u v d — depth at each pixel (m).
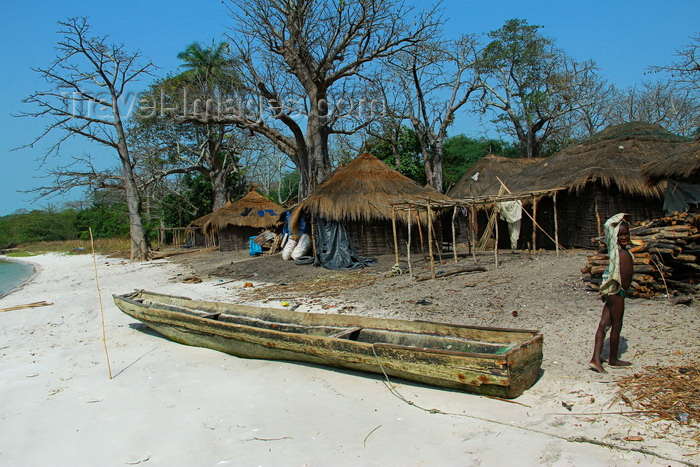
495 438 4.20
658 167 12.14
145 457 4.32
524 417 4.54
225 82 27.19
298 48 23.08
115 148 27.12
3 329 10.22
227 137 36.34
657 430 4.07
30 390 6.23
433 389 5.39
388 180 17.22
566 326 6.99
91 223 51.75
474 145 42.00
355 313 9.10
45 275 22.77
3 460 4.41
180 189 41.09
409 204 12.41
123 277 19.00
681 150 11.86
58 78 24.95
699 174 11.43
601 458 3.77
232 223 26.48
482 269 12.36
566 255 14.05
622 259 5.27
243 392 5.73
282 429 4.70
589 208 15.61
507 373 4.67
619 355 5.75
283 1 22.75
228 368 6.68
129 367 6.97
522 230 18.33
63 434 4.89
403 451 4.12
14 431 5.01
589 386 5.03
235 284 14.45
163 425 4.96
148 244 27.92
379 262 15.91
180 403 5.52
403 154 33.81
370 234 16.89
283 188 56.16
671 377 4.93
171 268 21.28
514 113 34.34
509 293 9.29
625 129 17.38
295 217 17.67
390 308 9.20
